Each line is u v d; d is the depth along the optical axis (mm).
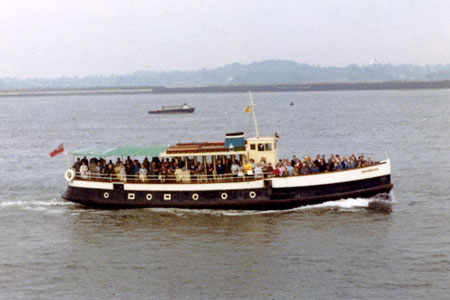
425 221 66000
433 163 108312
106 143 168625
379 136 160250
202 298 47375
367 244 58375
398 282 49312
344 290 48125
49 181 99188
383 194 72188
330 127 196500
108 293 48750
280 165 70938
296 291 48188
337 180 70688
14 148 156625
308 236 61062
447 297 46375
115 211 72688
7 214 74188
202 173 72000
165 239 61531
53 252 58844
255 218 67625
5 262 56219
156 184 71688
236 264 54125
